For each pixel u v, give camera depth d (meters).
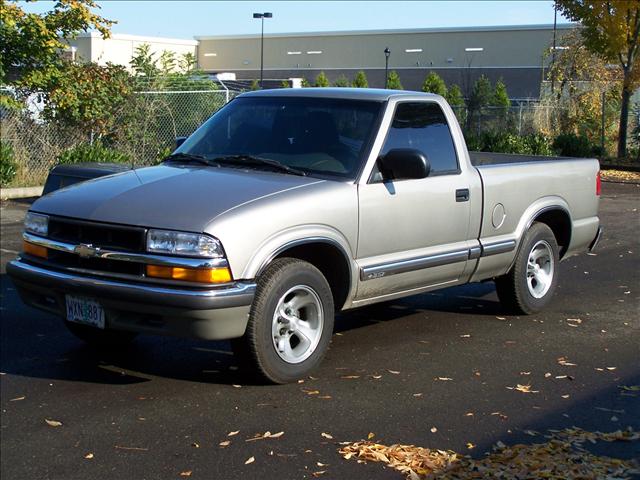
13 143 17.20
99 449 4.77
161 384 5.86
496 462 4.47
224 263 5.28
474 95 33.28
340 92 6.77
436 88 44.31
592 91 29.36
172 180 6.02
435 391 5.73
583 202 8.41
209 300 5.20
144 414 5.30
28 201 15.79
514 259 7.61
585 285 9.38
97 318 5.60
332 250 6.00
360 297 6.29
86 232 5.61
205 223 5.31
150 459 4.64
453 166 6.98
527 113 29.45
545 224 7.96
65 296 5.73
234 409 5.37
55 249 5.73
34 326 7.39
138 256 5.36
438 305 8.27
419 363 6.36
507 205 7.45
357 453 4.66
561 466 4.39
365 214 6.13
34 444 4.85
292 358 5.77
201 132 7.00
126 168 7.77
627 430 4.97
